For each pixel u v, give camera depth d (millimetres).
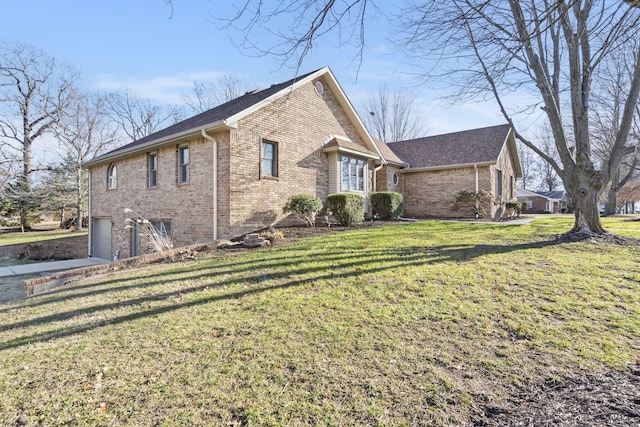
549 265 5250
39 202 24547
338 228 10477
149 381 2594
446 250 6508
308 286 4660
